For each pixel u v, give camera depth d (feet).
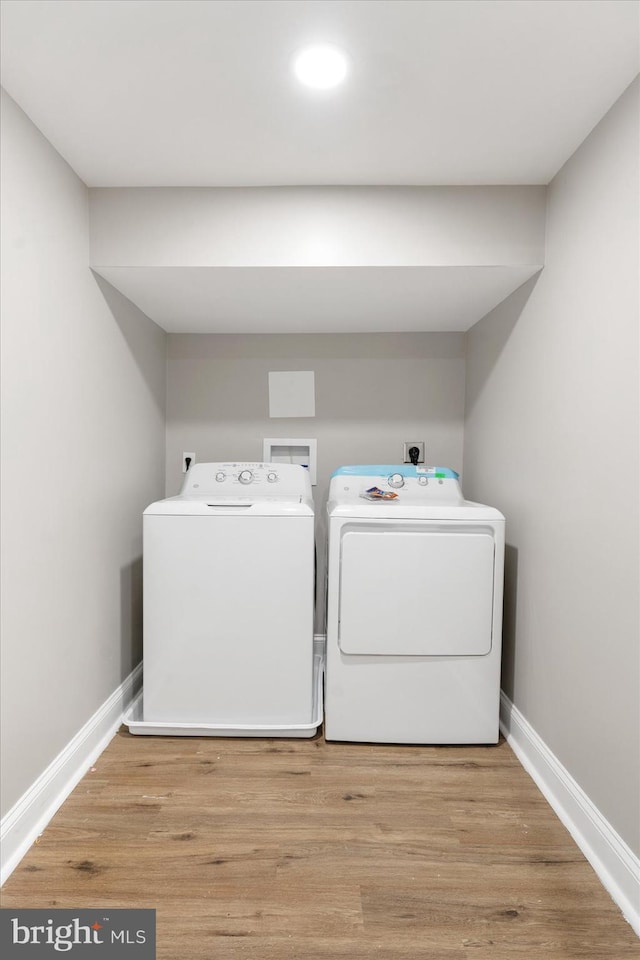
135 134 5.06
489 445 7.86
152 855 4.58
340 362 9.29
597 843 4.54
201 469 7.80
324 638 9.36
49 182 5.16
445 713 6.41
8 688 4.46
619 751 4.33
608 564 4.56
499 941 3.85
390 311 7.91
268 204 6.06
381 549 6.29
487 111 4.71
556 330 5.65
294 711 6.54
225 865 4.49
